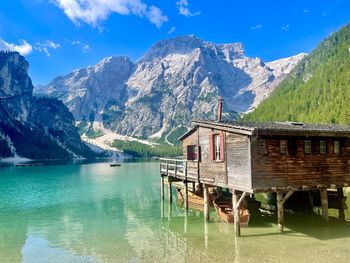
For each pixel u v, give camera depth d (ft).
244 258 77.61
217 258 78.18
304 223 109.19
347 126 118.93
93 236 101.55
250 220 115.14
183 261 76.95
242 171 94.79
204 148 115.34
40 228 113.80
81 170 422.00
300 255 78.84
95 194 196.24
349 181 104.73
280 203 97.14
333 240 90.17
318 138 101.50
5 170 426.92
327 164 101.91
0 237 102.06
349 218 115.03
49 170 425.28
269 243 88.63
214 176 108.88
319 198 123.54
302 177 97.55
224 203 124.26
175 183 179.01
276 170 94.27
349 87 498.69
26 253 86.28
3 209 150.82
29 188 229.25
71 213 139.74
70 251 86.89
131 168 460.14
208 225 111.86
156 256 81.00
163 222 118.62
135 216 130.72
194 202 140.97
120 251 85.71
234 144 98.43
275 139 95.20
